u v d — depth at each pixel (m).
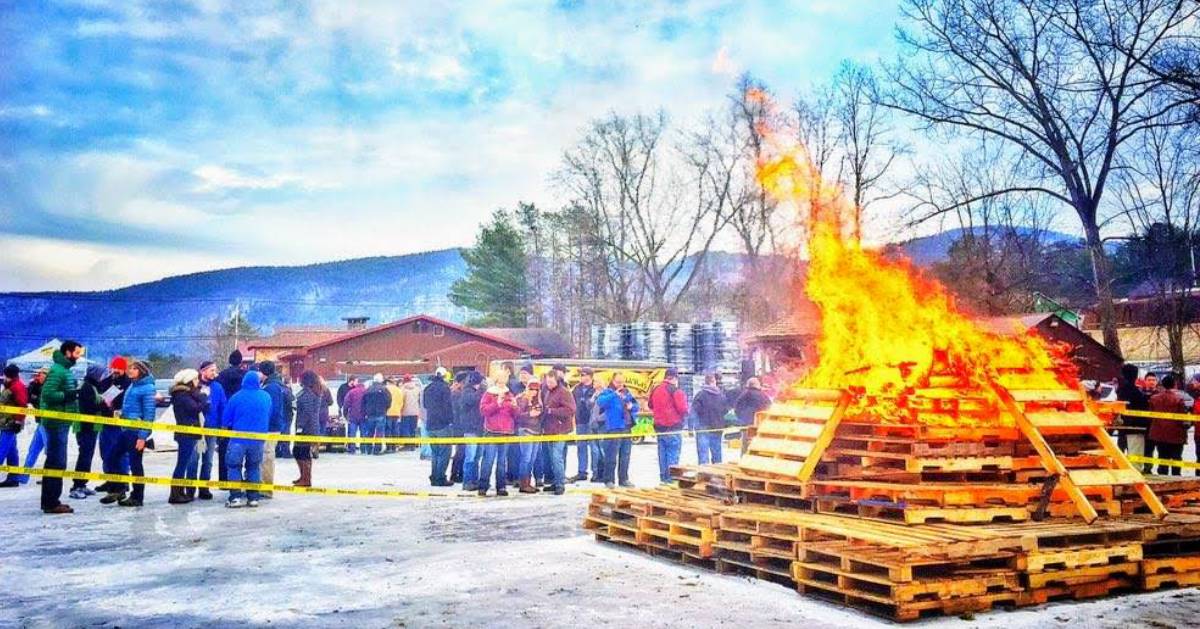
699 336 34.66
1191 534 6.82
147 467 16.98
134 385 11.78
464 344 59.66
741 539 7.50
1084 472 6.96
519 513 11.19
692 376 32.16
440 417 14.50
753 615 6.04
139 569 7.77
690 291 62.94
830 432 7.50
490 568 7.77
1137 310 44.62
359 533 9.70
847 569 6.16
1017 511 6.80
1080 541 6.55
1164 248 35.19
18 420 13.69
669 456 14.43
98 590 6.98
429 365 58.91
